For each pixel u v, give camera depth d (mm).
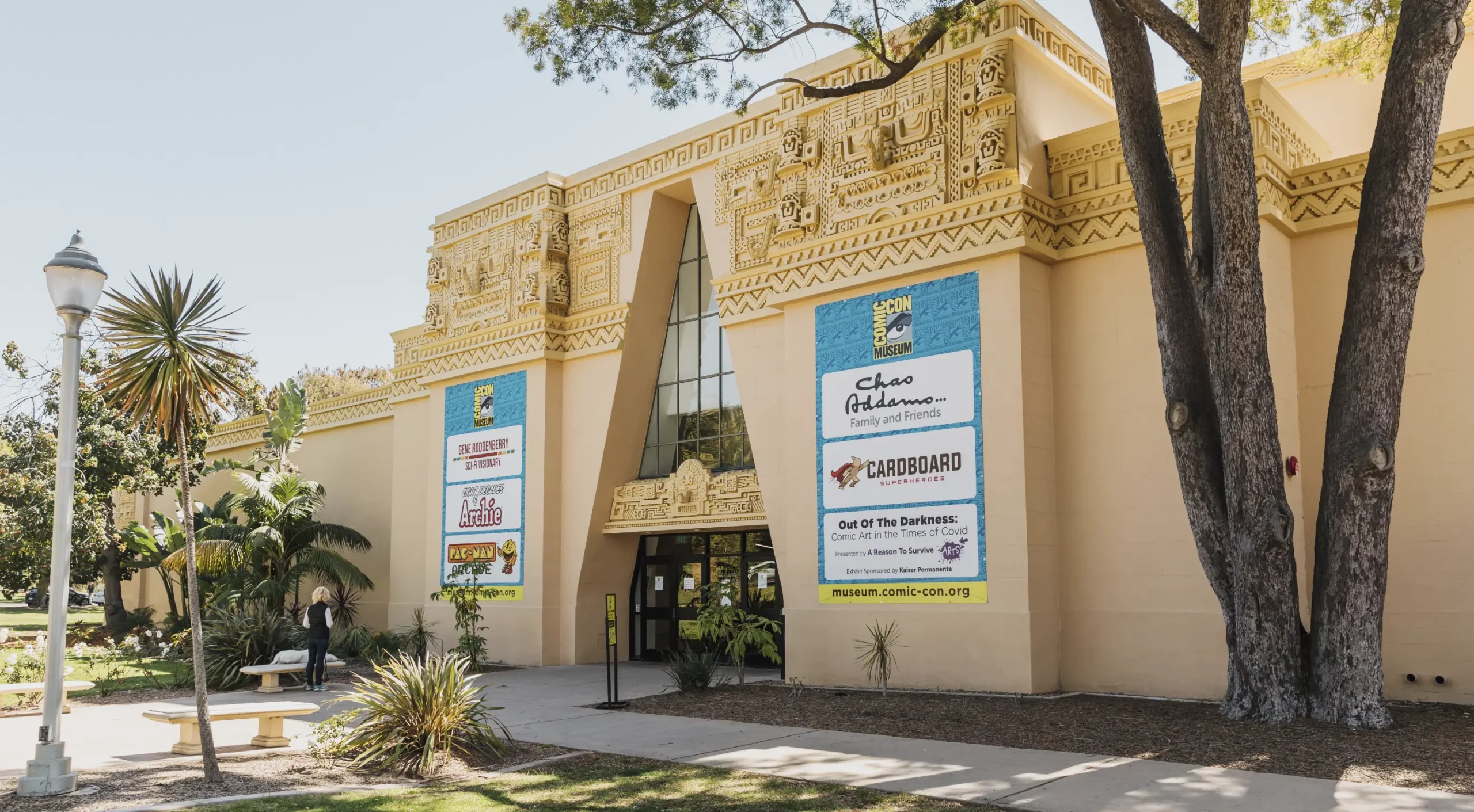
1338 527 10062
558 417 20125
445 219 22812
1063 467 13773
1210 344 10461
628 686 15727
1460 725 9984
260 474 25734
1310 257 13117
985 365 13703
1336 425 10172
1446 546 11758
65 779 8281
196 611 8836
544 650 19203
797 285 15898
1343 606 10008
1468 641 11508
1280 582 10211
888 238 14836
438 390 22438
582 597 19375
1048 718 11148
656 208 19391
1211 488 10664
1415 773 7906
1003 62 14023
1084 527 13508
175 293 8555
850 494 14906
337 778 8812
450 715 9430
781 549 16172
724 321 17516
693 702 13383
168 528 27625
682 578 19359
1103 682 13094
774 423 16609
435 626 21594
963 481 13734
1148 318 13305
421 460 23359
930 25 12484
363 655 20312
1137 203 11227
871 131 15211
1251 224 10078
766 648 14961
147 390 8516
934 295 14359
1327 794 7301
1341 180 12875
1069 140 14227
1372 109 16250
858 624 14578
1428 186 9984
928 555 13969
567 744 10422
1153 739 9641
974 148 14164
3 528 23734
